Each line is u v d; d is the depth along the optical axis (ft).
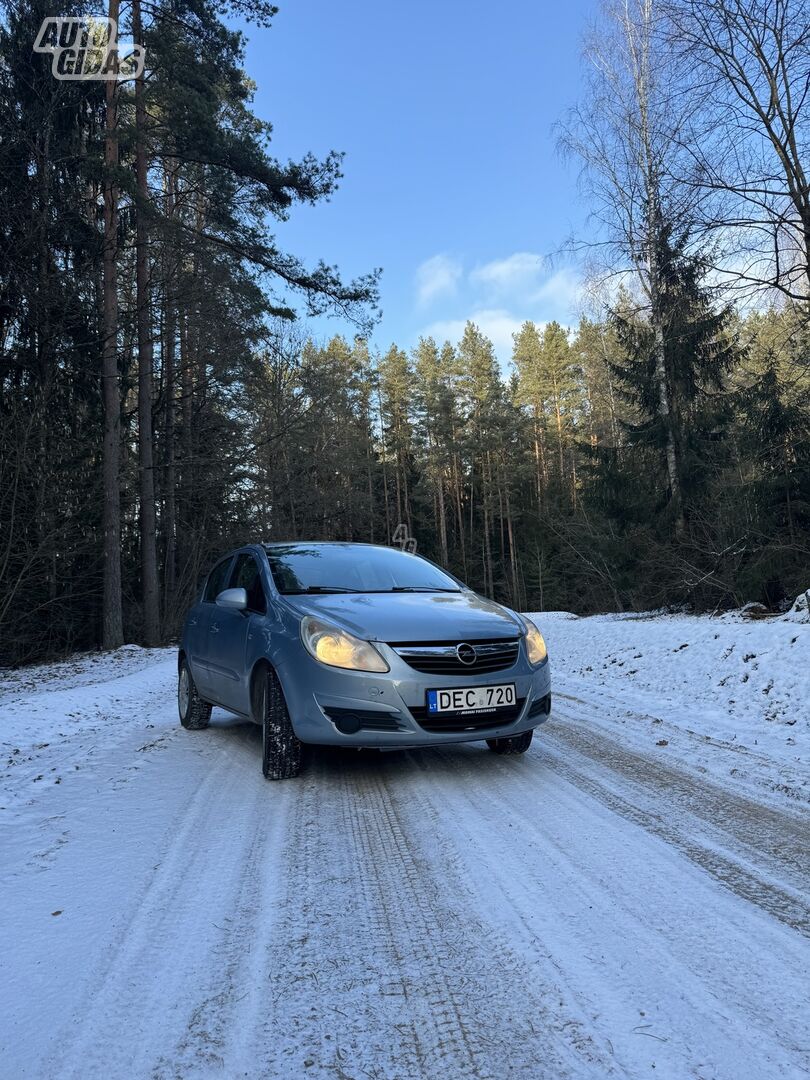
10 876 10.02
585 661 35.88
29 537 52.80
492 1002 6.79
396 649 13.34
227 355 69.92
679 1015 6.52
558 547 154.10
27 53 55.72
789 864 10.07
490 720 13.82
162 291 63.26
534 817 12.05
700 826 11.62
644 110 48.67
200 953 7.80
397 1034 6.34
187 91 55.42
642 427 68.28
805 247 39.73
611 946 7.79
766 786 13.94
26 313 53.67
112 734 20.95
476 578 193.16
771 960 7.48
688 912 8.60
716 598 61.41
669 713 22.26
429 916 8.57
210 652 18.80
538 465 196.34
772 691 23.00
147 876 9.91
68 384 59.06
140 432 66.39
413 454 211.61
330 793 13.50
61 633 62.39
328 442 112.88
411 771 15.05
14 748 19.45
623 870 9.86
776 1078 5.66
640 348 66.44
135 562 77.36
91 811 12.86
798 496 51.42
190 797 13.52
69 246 57.21
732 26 38.52
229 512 91.50
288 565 17.72
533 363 202.90
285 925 8.41
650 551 66.64
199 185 63.57
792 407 49.55
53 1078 5.79
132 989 7.11
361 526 149.48
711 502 61.31
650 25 44.19
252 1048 6.16
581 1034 6.27
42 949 7.94
